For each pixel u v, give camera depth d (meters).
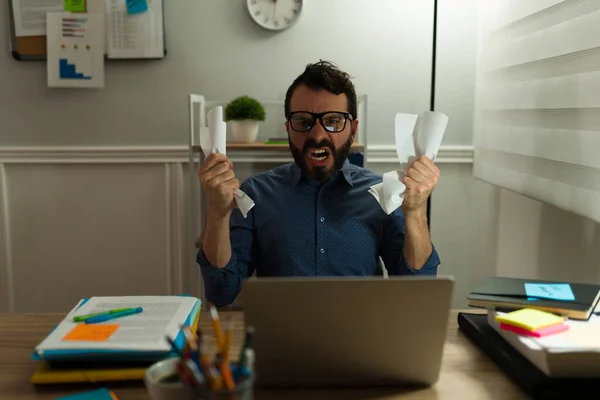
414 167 1.24
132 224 2.65
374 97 2.60
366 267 1.55
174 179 2.62
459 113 2.61
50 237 2.66
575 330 0.96
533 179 1.91
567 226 1.78
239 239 1.56
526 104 1.94
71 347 0.92
